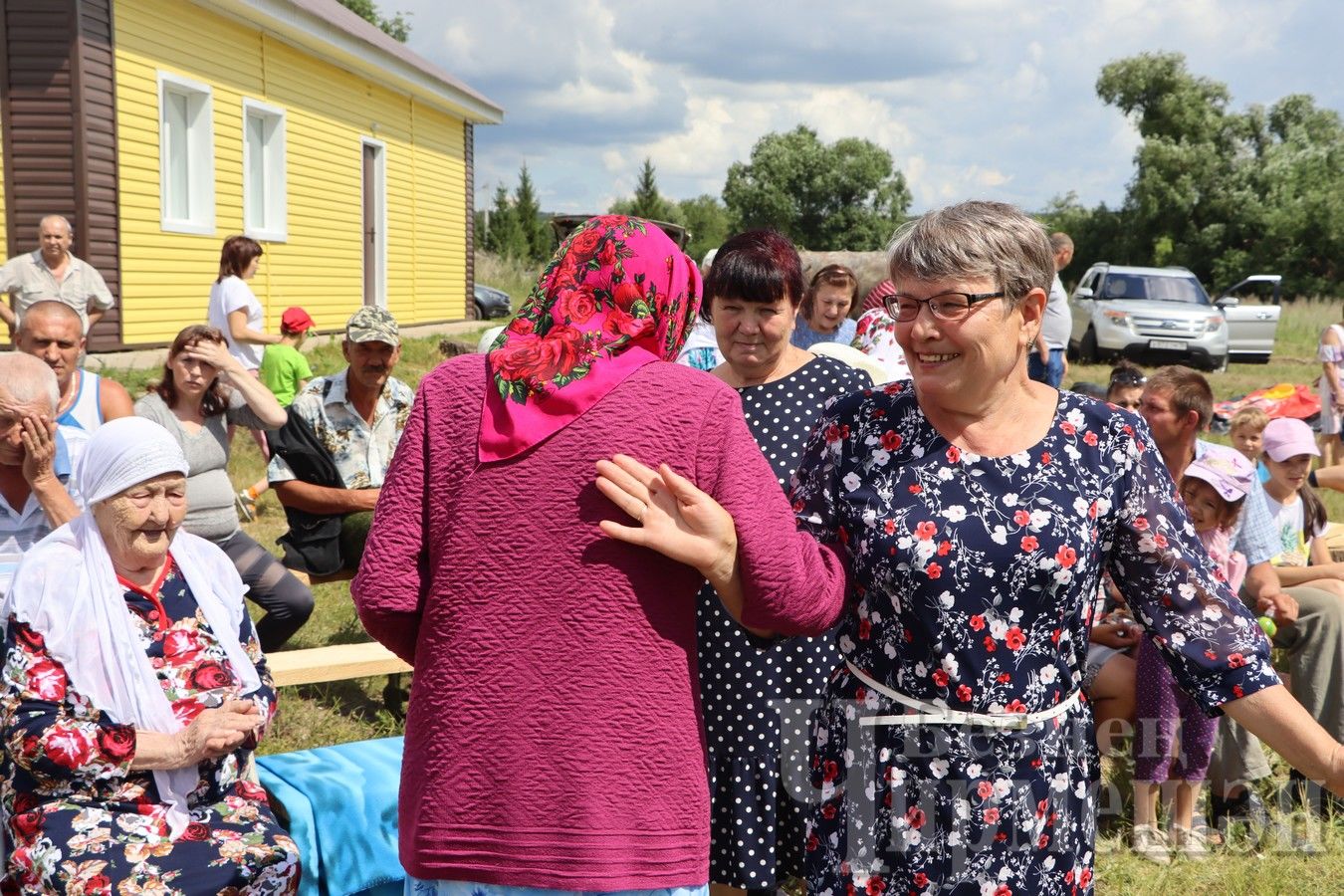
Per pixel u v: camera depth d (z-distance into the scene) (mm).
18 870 2754
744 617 1945
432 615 1882
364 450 5336
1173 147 43750
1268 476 5289
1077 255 45688
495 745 1813
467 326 22578
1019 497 1980
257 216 15688
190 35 13344
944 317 1915
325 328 17438
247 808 3016
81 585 2832
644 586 1845
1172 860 4082
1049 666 2010
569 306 1938
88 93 11383
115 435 2854
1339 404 9375
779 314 3074
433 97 20469
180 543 3119
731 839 2943
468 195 23891
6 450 3348
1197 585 1999
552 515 1831
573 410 1856
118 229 12016
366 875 3238
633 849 1798
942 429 2047
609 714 1806
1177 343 18656
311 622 5988
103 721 2803
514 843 1798
